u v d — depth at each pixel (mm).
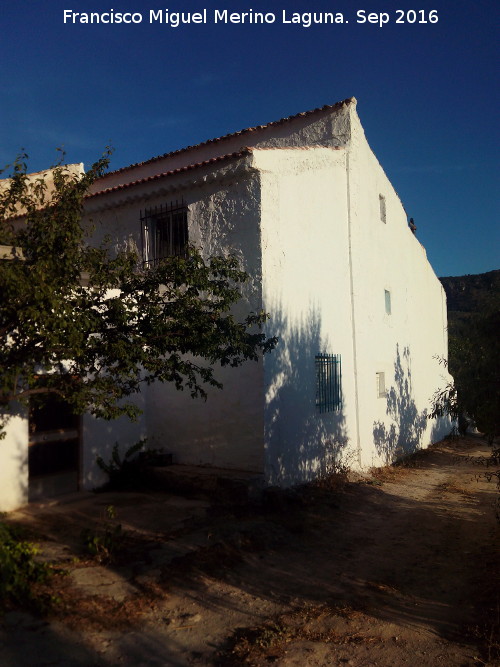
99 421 9523
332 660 4406
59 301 5074
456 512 9758
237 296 7074
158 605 5172
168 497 8969
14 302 4980
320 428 11133
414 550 7516
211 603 5348
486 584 6133
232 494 8617
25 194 6668
